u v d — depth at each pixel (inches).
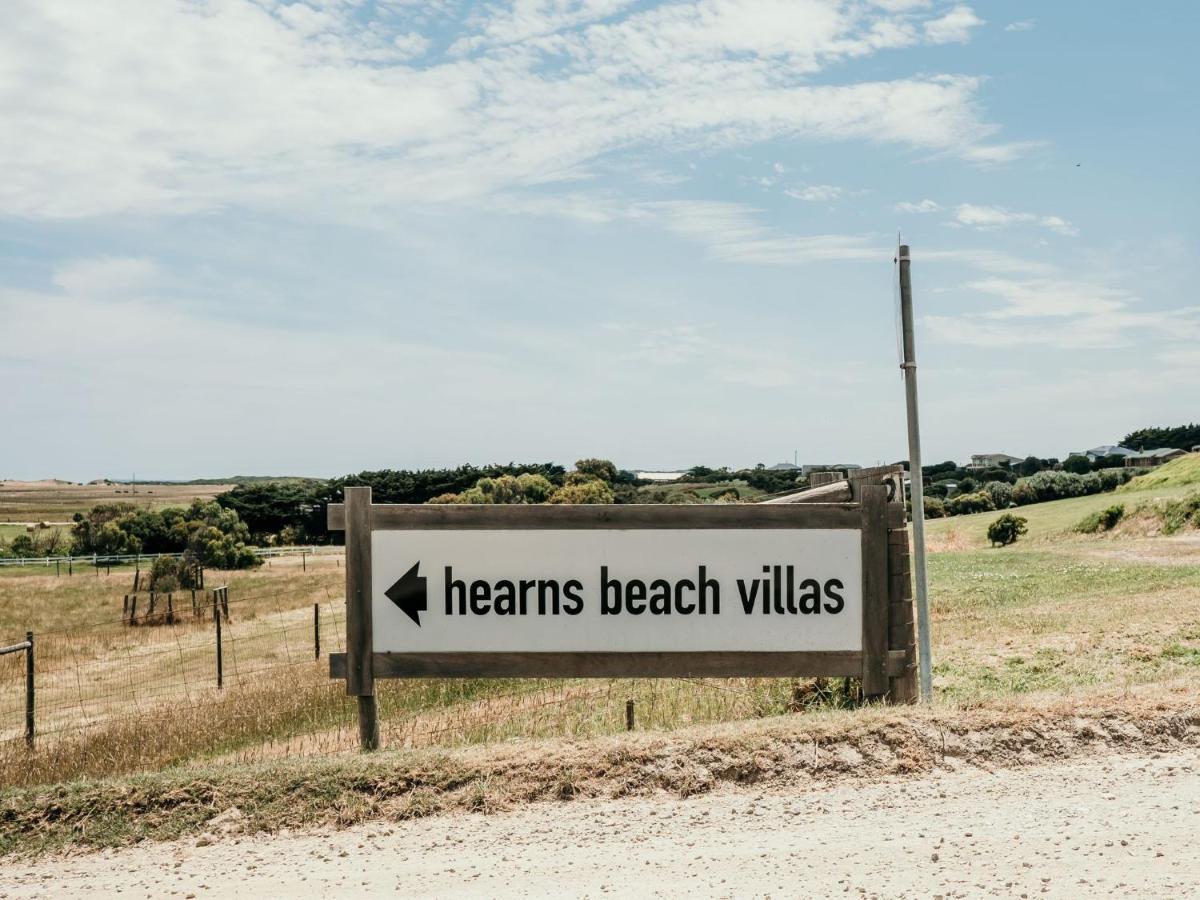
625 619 307.1
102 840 204.5
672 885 163.6
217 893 173.6
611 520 307.1
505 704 430.9
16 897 179.5
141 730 472.1
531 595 306.2
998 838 177.8
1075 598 763.4
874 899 153.4
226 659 885.8
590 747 228.2
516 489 3329.2
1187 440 5895.7
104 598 1617.9
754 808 201.5
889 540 310.5
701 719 346.3
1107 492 3189.0
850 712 254.7
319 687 551.5
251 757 356.8
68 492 6914.4
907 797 203.3
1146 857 165.0
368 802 212.4
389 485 4146.2
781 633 308.0
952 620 657.6
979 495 3479.3
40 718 639.8
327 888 172.6
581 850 183.6
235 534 2876.5
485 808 208.7
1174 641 465.7
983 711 240.7
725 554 308.0
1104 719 235.6
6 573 2289.6
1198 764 215.2
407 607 306.3
